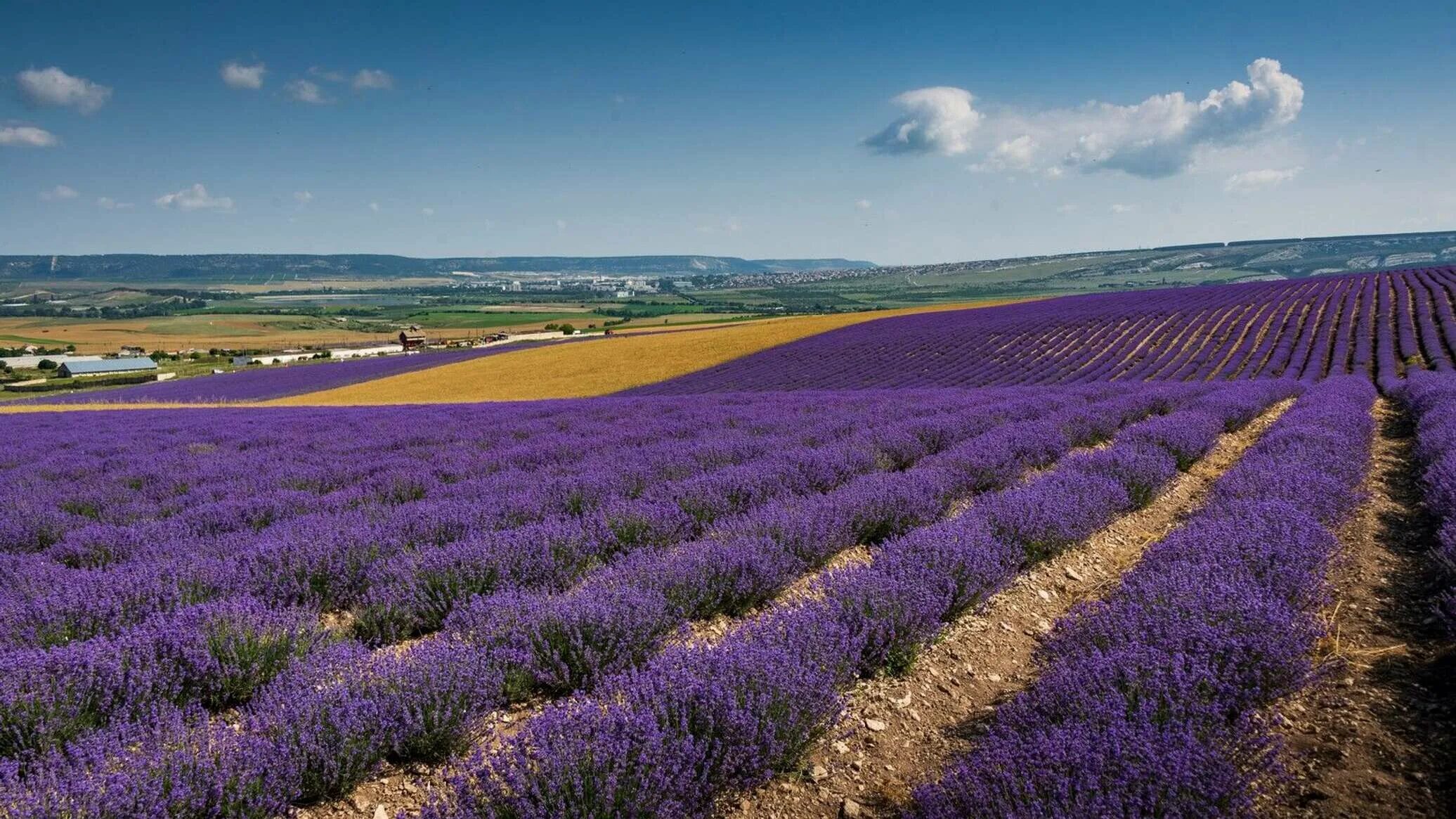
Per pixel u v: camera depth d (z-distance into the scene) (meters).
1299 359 30.20
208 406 32.00
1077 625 3.78
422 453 11.94
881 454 8.86
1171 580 3.93
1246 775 2.49
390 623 4.49
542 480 8.17
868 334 52.31
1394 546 5.48
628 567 4.83
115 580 4.73
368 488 8.62
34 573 5.17
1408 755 2.79
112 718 3.21
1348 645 3.83
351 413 22.53
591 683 3.70
